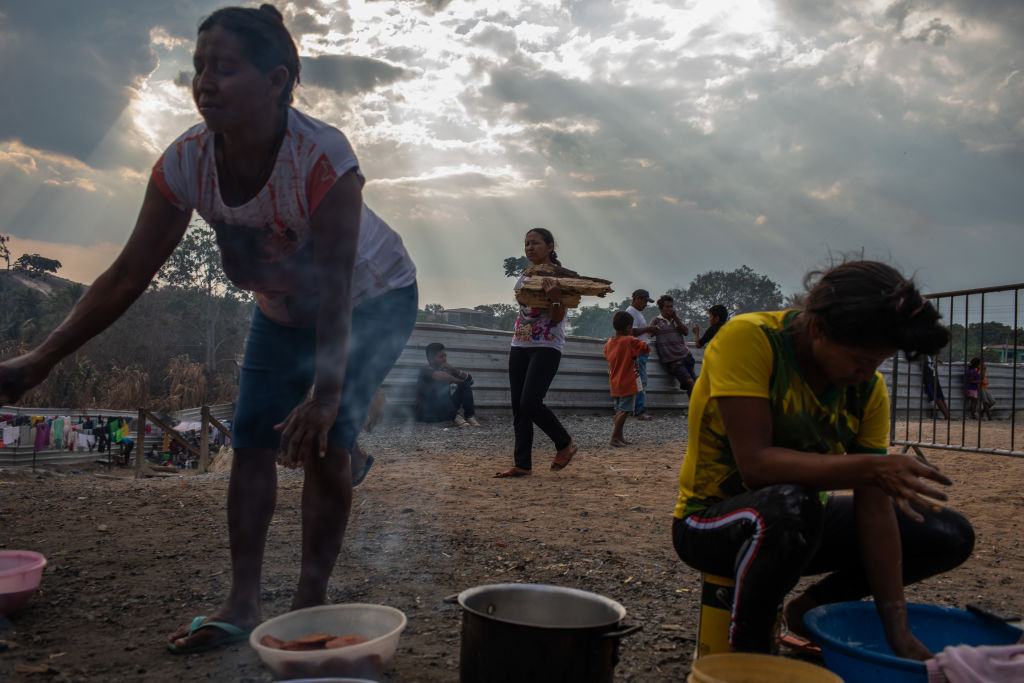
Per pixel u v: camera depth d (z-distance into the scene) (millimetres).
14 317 34406
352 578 2957
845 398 2059
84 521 3820
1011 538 4188
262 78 1931
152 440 13766
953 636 2121
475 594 1942
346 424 2332
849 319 1689
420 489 5047
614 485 5535
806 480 1787
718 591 1969
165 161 2100
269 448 2354
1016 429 14219
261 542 2328
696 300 72812
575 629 1679
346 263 2074
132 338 31609
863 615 2156
